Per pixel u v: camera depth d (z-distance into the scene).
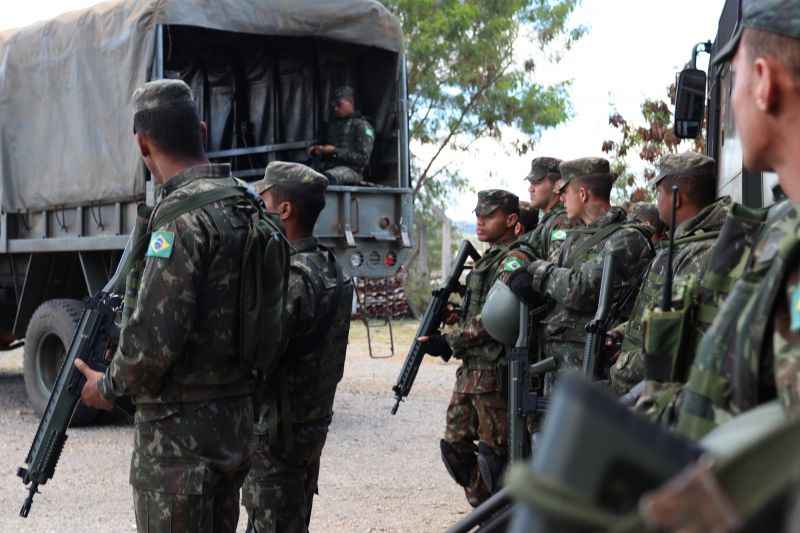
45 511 5.13
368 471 6.12
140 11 7.09
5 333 9.26
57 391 3.05
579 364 4.23
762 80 1.20
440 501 5.46
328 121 8.77
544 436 0.75
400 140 8.42
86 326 3.05
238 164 9.54
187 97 2.85
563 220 5.08
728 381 1.24
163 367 2.66
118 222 7.37
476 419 4.86
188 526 2.73
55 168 7.86
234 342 2.78
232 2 7.38
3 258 9.00
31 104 8.08
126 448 6.62
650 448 0.72
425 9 18.97
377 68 8.65
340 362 3.62
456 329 4.84
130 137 7.15
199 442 2.75
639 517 0.69
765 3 1.19
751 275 1.26
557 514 0.71
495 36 19.33
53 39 7.83
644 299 3.17
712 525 0.67
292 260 3.52
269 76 9.36
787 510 0.66
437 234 23.08
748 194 3.88
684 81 5.60
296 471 3.53
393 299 17.41
